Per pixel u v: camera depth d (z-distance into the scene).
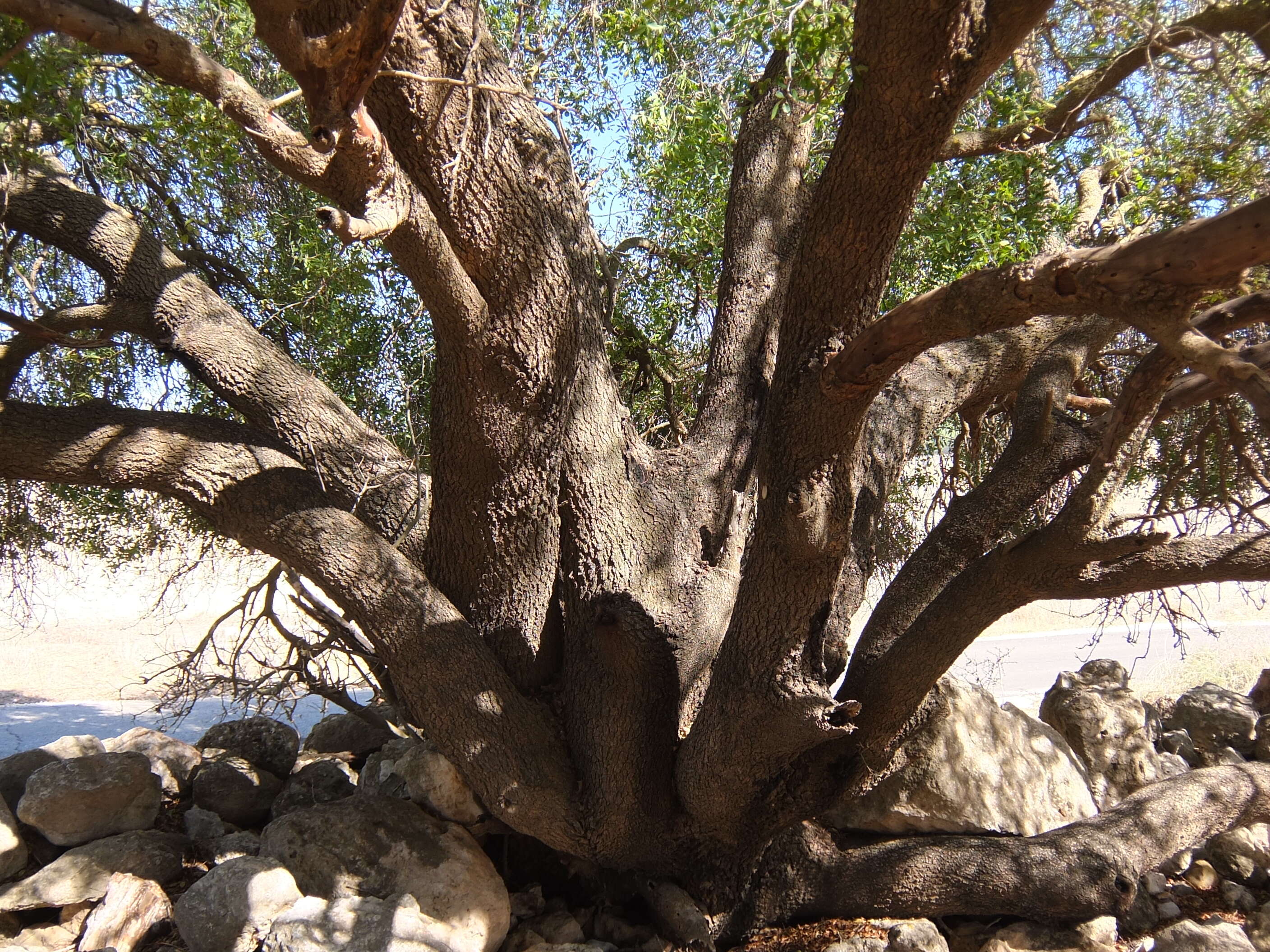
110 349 6.55
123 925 4.91
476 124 3.66
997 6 2.91
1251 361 3.93
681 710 5.12
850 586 5.32
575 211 4.75
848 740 4.85
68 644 15.82
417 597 4.71
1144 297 2.64
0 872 5.50
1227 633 15.92
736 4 4.40
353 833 5.09
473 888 4.95
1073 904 5.06
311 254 6.44
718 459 5.66
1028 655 15.55
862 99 3.13
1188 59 3.52
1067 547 4.05
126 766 5.97
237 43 6.13
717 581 5.34
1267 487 4.36
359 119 2.71
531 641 5.13
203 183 6.74
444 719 4.74
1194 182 4.70
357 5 2.74
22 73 2.79
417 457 5.10
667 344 7.71
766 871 5.35
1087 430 5.22
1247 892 5.84
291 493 4.71
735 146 6.34
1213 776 5.79
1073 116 4.67
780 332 3.88
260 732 7.15
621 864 5.16
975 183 5.46
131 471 4.57
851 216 3.36
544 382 4.30
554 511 4.90
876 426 5.59
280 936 4.46
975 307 3.02
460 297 3.97
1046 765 6.00
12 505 6.54
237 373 4.97
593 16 5.22
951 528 5.24
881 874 5.22
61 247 5.07
